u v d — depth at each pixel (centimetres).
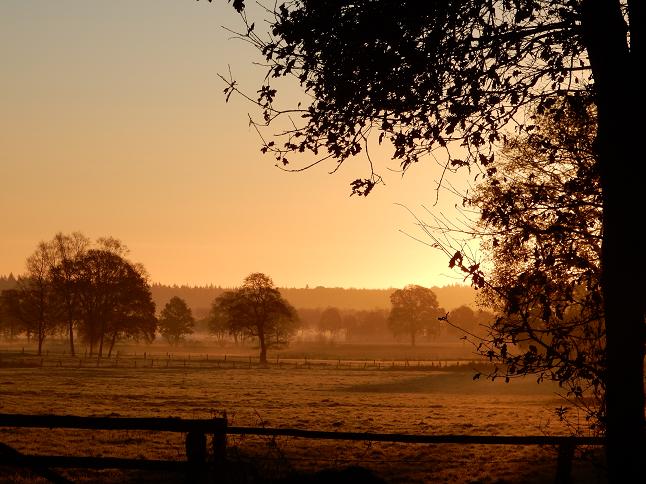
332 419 3328
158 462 877
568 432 2664
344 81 852
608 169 744
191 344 19988
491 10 829
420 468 1917
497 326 865
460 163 885
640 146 730
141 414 3366
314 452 2114
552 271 888
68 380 5972
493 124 875
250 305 10531
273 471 1505
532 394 5544
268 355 14262
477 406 4312
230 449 1939
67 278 10569
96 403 3938
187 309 18038
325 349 18912
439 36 824
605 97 748
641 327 722
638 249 724
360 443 2359
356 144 884
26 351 11994
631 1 745
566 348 847
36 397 4231
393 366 9425
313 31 840
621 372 725
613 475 725
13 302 10944
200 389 5331
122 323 10644
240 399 4459
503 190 952
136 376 6806
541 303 864
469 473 1839
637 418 718
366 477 839
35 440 2244
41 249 10881
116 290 10612
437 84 859
